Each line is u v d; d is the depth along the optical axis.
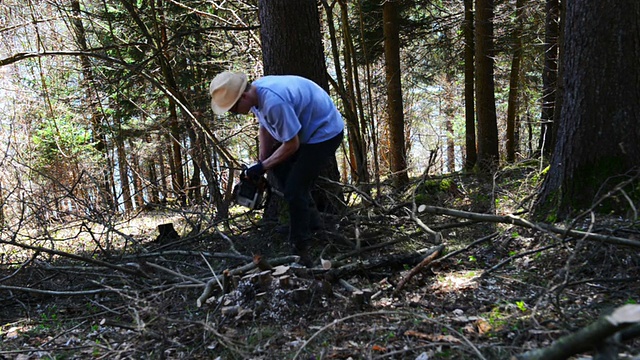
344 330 3.00
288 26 5.61
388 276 4.06
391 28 12.44
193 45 11.76
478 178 9.52
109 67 10.01
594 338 1.79
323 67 5.84
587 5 4.57
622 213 4.34
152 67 9.83
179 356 2.92
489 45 11.95
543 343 2.59
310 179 4.00
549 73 11.07
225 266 4.72
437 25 14.02
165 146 14.29
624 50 4.44
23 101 13.34
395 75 12.49
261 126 4.17
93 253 5.39
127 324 3.45
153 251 5.34
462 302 3.38
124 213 8.44
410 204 5.52
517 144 18.72
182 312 3.60
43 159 13.12
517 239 4.59
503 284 3.65
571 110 4.74
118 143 12.31
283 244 5.11
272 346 2.87
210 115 11.98
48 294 4.12
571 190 4.68
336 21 13.99
